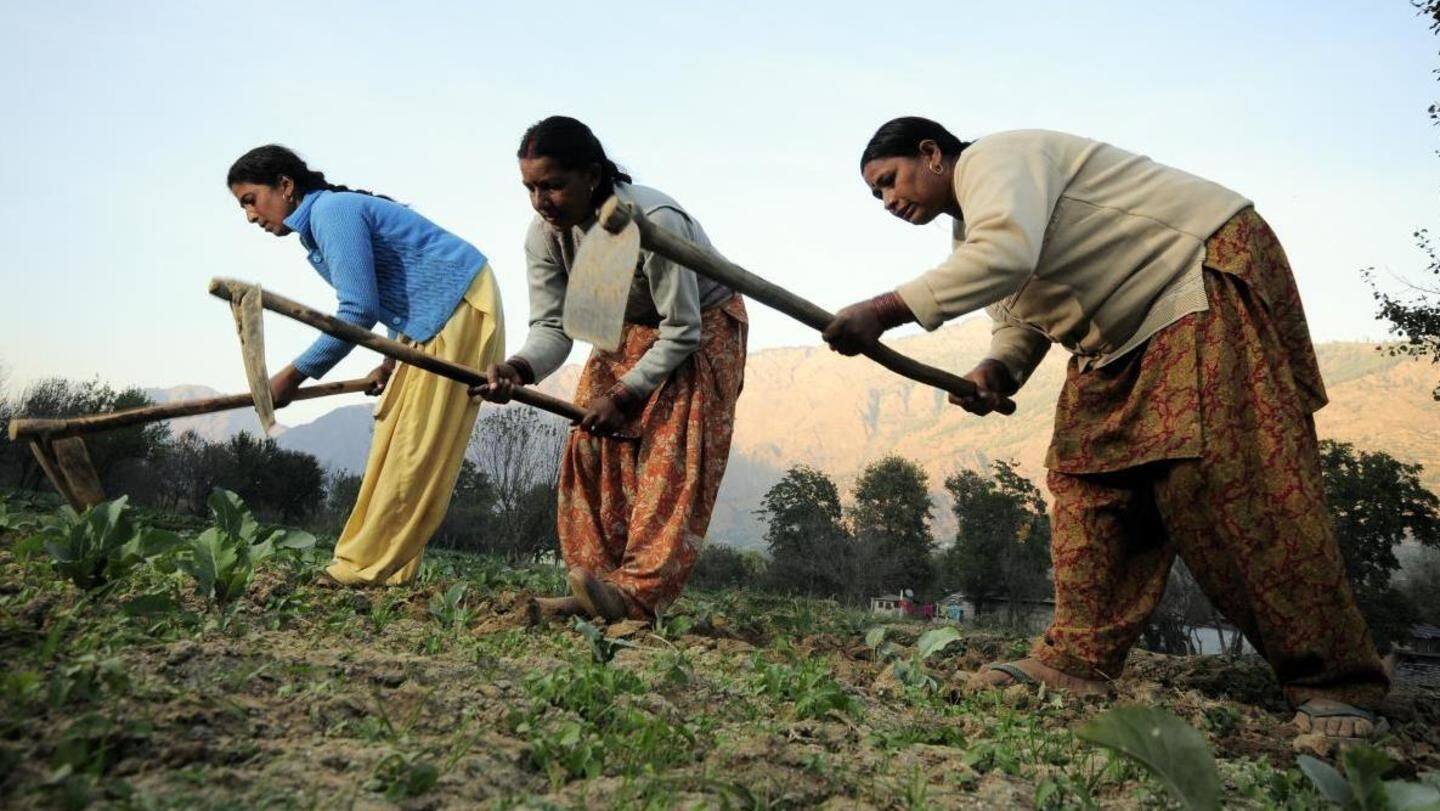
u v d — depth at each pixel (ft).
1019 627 141.28
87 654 6.28
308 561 16.80
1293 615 8.85
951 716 8.81
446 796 5.22
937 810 5.90
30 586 9.94
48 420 12.17
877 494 192.13
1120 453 9.55
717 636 13.33
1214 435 8.98
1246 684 12.26
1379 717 9.05
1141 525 10.11
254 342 10.76
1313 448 9.12
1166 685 12.14
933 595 188.75
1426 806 5.33
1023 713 9.12
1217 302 9.16
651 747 6.21
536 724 6.54
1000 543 172.35
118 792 4.57
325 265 14.28
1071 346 10.11
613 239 9.29
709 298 12.80
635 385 12.14
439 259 13.85
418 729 6.22
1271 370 9.07
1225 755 8.11
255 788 4.94
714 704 8.04
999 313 11.34
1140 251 9.39
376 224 13.71
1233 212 9.37
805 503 183.83
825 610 28.45
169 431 111.86
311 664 7.21
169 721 5.55
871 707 8.80
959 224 10.68
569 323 9.62
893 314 9.30
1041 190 9.39
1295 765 7.88
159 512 48.24
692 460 12.34
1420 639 163.94
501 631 10.58
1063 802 6.36
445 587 14.28
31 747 4.88
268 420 10.82
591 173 11.26
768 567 152.05
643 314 12.80
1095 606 10.03
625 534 12.83
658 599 12.01
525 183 11.25
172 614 8.80
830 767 6.44
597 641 9.09
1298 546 8.77
